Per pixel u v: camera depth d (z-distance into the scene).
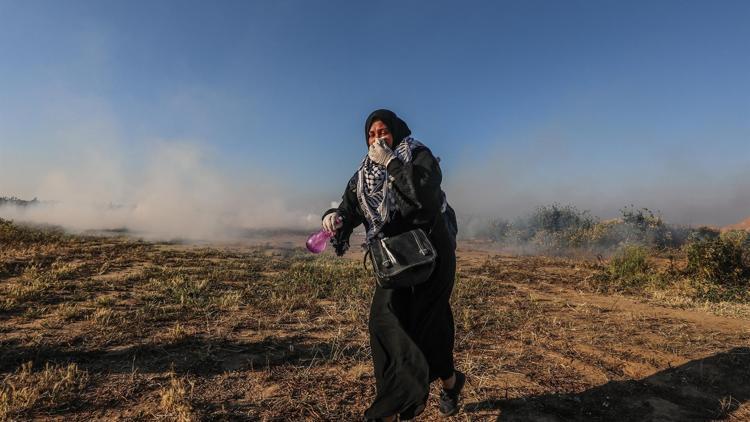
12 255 8.07
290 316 5.30
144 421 2.87
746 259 8.58
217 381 3.46
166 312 5.17
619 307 6.35
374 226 2.63
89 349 3.94
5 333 4.23
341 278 7.59
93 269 7.45
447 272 2.69
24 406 2.93
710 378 3.79
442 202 2.81
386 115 2.74
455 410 3.01
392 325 2.56
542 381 3.68
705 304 6.51
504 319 5.45
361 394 3.35
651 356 4.26
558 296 7.07
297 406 3.13
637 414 3.19
